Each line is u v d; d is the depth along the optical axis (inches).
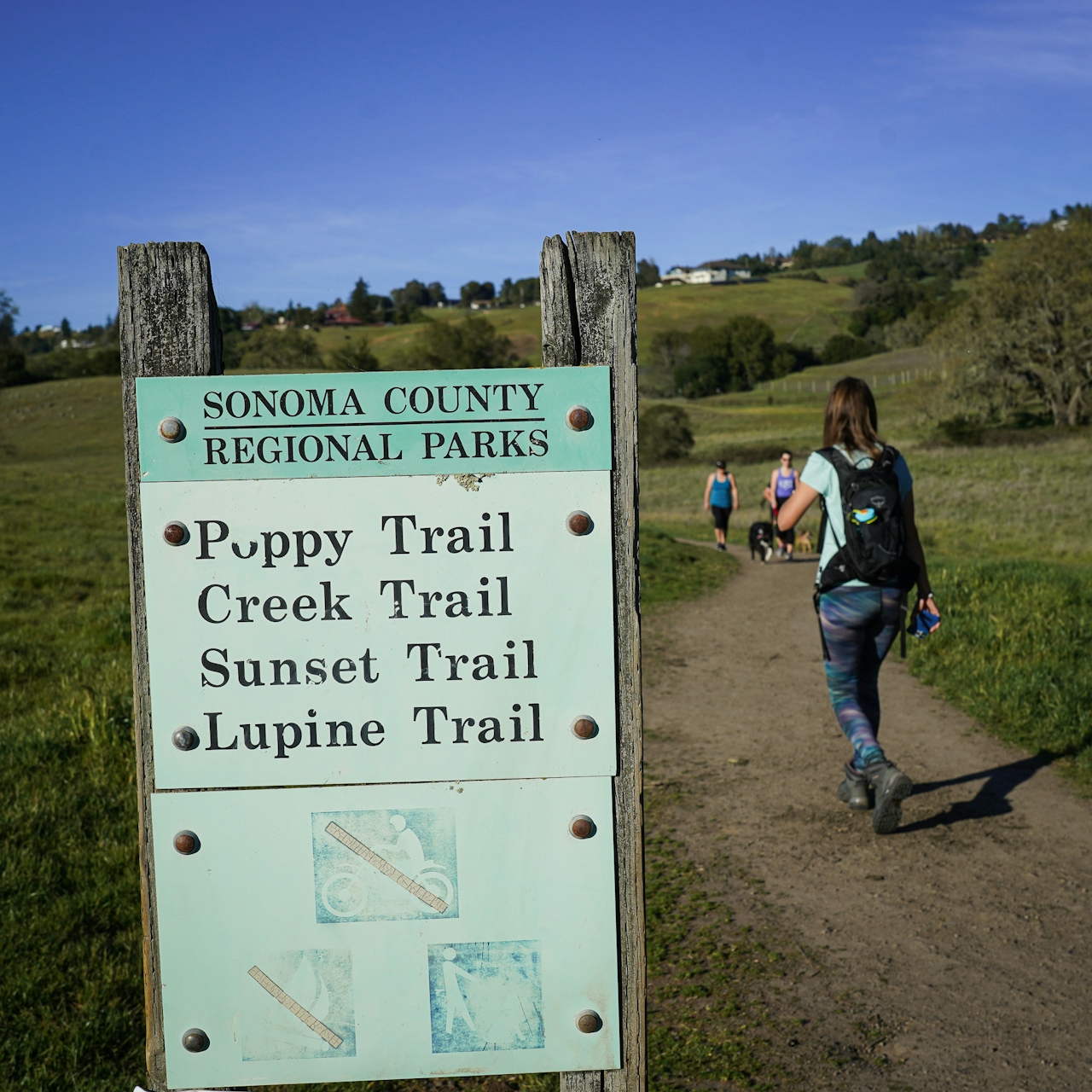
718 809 191.0
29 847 163.8
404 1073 80.8
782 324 6127.0
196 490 78.4
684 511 1222.3
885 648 171.9
